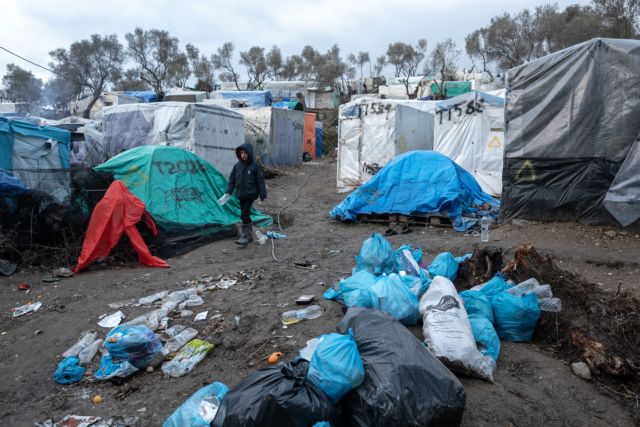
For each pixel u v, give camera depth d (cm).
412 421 280
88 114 3127
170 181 937
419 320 454
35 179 843
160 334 482
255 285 609
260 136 2108
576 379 373
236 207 1045
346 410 301
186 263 758
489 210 963
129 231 750
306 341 445
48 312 568
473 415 333
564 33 2986
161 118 1395
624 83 755
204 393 324
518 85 841
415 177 1004
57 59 3494
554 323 430
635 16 2338
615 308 434
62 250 757
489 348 398
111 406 379
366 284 500
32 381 428
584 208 799
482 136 1248
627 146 759
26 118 1952
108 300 590
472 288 495
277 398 282
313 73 5347
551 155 820
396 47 4812
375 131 1495
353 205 1033
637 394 358
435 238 851
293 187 1670
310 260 731
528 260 497
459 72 4122
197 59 4788
